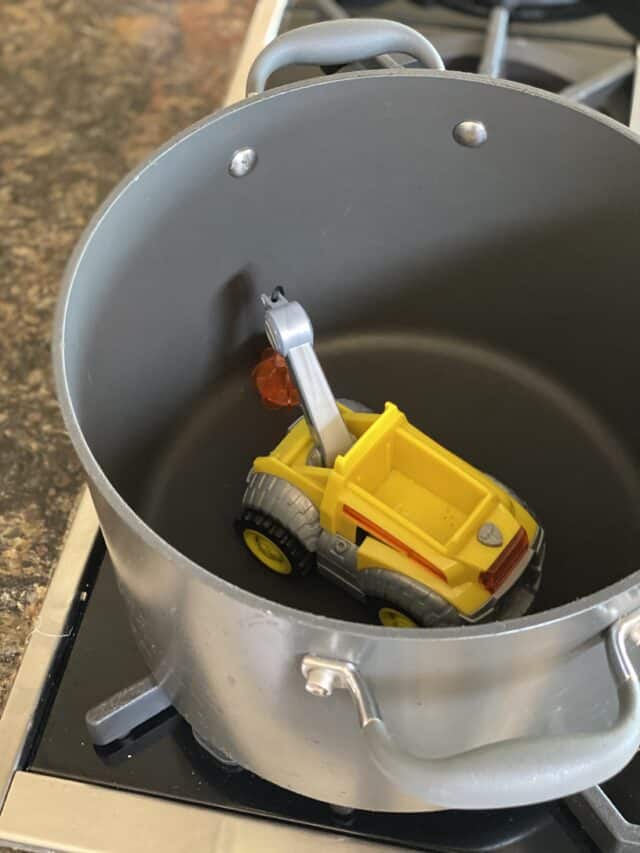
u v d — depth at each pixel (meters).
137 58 0.74
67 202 0.66
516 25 0.65
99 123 0.70
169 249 0.47
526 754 0.29
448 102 0.46
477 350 0.61
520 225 0.52
